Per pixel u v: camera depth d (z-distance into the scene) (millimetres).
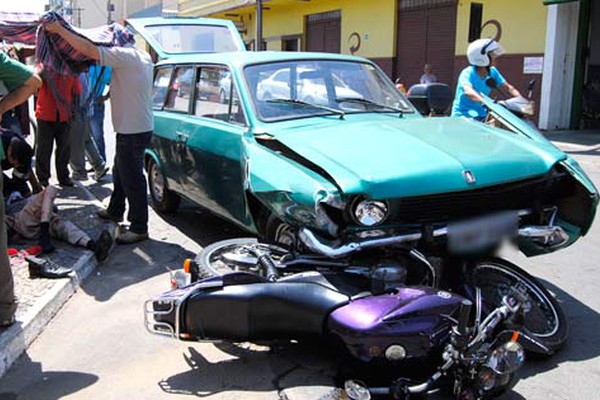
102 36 5734
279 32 24781
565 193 4223
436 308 3244
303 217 3672
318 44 22750
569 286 5016
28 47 9781
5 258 3924
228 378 3680
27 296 4609
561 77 14602
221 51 7711
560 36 14297
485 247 3844
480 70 6262
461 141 4113
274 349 3996
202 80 6000
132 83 5781
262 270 3889
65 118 7902
